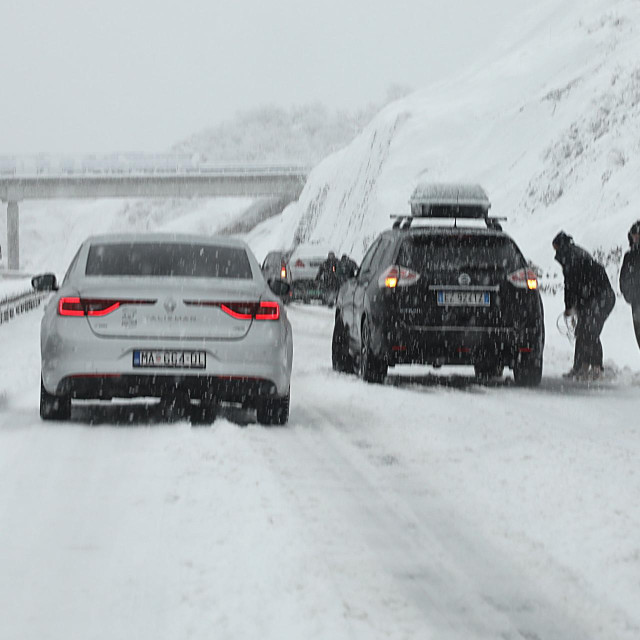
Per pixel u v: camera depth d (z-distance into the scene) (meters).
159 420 29.14
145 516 17.61
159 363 27.14
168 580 14.16
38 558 15.17
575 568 15.37
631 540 16.69
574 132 154.38
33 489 19.69
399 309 38.62
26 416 29.53
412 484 20.94
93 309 27.27
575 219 124.19
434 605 13.59
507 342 38.81
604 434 27.27
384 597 13.79
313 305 110.75
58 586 13.92
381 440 26.39
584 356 42.47
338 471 22.19
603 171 133.00
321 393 36.62
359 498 19.59
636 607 13.74
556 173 149.50
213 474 20.89
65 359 27.17
